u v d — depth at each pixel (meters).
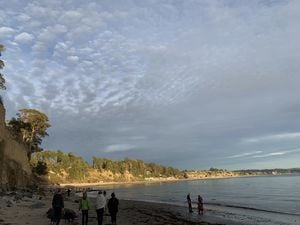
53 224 21.56
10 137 63.84
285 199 70.25
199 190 117.00
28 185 60.97
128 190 123.19
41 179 126.00
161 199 75.81
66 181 186.50
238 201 67.25
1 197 35.16
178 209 46.16
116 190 123.19
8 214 25.83
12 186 50.41
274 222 34.44
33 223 22.27
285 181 179.25
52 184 127.31
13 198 36.91
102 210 21.11
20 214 26.41
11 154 60.34
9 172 52.22
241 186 139.50
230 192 100.88
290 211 46.53
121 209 43.62
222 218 36.56
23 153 68.88
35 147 99.75
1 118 59.41
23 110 96.81
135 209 44.09
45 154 195.25
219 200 71.00
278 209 49.78
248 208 51.03
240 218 37.31
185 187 144.88
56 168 194.00
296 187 116.25
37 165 129.25
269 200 68.69
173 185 173.88
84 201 21.88
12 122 92.81
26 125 93.69
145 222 28.94
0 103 59.25
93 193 100.25
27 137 93.56
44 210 29.78
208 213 41.62
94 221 25.86
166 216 35.56
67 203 44.81
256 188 118.81
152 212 39.91
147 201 66.88
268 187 122.62
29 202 36.66
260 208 51.19
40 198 44.56
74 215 24.44
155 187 150.00
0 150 49.25
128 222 27.89
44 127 98.88
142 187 151.75
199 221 33.00
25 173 61.56
